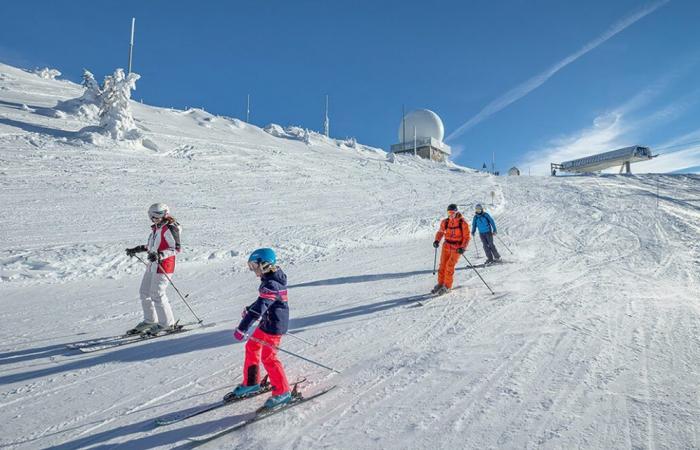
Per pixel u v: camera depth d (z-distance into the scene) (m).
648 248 11.72
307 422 3.39
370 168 34.78
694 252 10.96
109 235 12.72
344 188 25.36
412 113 62.78
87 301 7.96
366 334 5.62
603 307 6.18
